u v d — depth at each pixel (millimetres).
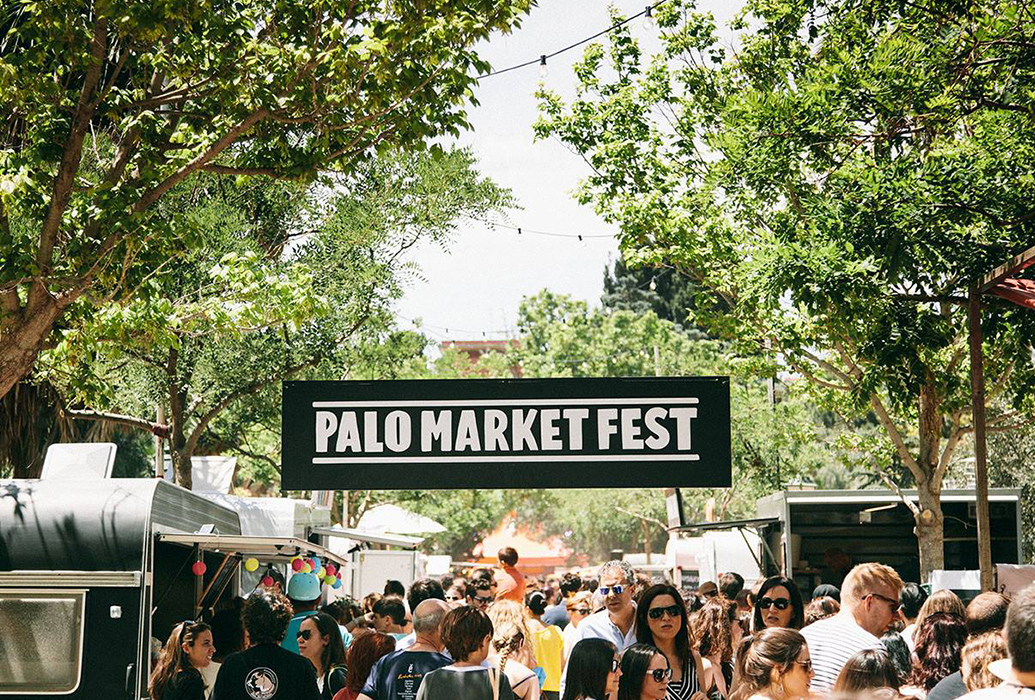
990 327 14625
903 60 14742
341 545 23109
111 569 10383
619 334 54125
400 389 9820
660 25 21781
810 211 15672
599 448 9719
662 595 7438
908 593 8438
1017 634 3900
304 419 9836
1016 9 14172
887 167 14797
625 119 21859
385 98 11555
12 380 11211
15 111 12172
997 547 19906
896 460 36375
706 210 21016
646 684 6070
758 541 21906
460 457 9758
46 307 11180
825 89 15055
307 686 7664
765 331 21031
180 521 11461
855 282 14719
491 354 56875
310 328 22172
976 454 11656
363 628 10539
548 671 10656
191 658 8453
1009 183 14352
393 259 22719
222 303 14797
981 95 14844
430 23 11031
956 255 14281
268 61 11523
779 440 30703
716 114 21297
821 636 7016
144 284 11984
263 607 7691
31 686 10227
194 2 10750
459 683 6781
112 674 10250
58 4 10766
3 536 10398
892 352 15586
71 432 21172
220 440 26484
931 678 6461
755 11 21266
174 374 21312
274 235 23094
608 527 61812
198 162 11891
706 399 9719
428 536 53094
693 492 41406
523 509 63656
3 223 11539
